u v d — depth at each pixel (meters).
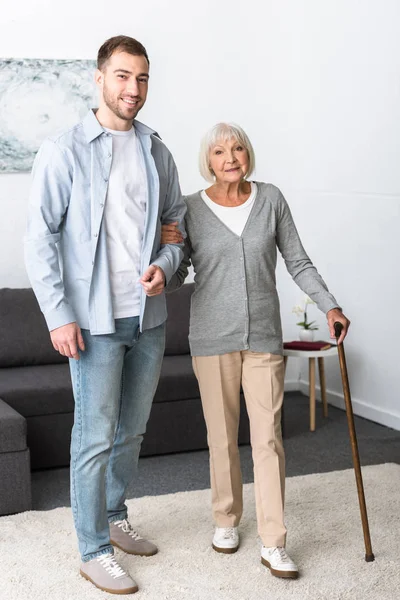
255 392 3.19
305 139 5.80
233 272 3.18
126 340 2.99
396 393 5.16
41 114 5.26
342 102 5.42
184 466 4.47
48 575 3.14
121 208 2.91
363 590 2.98
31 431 4.43
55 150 2.86
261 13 5.69
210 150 3.17
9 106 5.20
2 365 4.87
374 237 5.24
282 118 5.82
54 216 2.89
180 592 2.99
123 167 2.93
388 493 3.89
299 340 5.57
